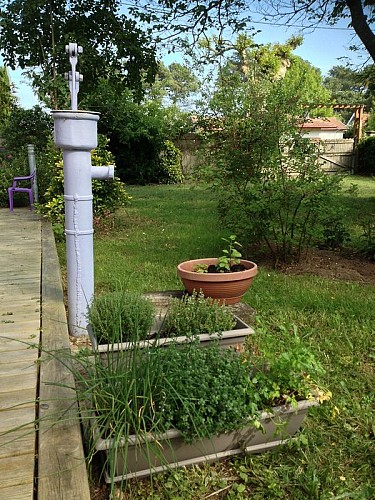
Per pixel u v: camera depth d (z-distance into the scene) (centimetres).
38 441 166
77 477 146
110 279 446
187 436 170
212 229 736
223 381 183
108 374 179
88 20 1004
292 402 185
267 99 494
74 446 162
